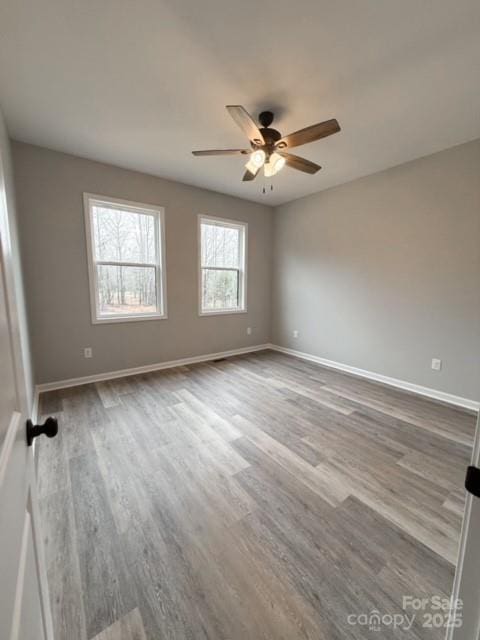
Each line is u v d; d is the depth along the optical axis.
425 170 3.03
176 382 3.48
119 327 3.60
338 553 1.31
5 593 0.43
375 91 2.03
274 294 5.16
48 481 1.76
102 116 2.37
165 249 3.85
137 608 1.09
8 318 0.64
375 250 3.55
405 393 3.21
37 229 2.94
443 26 1.52
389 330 3.47
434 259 3.03
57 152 2.99
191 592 1.14
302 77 1.91
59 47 1.67
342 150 2.89
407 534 1.42
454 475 1.86
